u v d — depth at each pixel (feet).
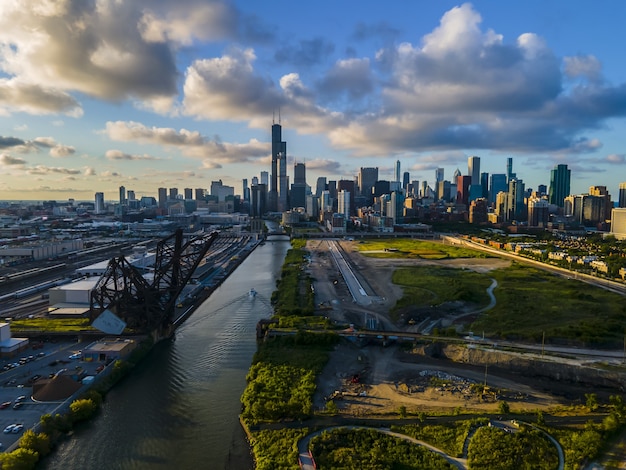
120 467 304.71
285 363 460.14
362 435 320.70
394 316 647.56
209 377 449.89
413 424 337.72
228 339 568.82
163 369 471.21
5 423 342.44
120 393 414.41
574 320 593.42
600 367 428.97
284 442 315.37
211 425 357.41
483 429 325.62
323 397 389.60
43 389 386.32
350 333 540.11
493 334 544.62
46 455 315.37
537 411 355.15
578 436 316.19
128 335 543.39
